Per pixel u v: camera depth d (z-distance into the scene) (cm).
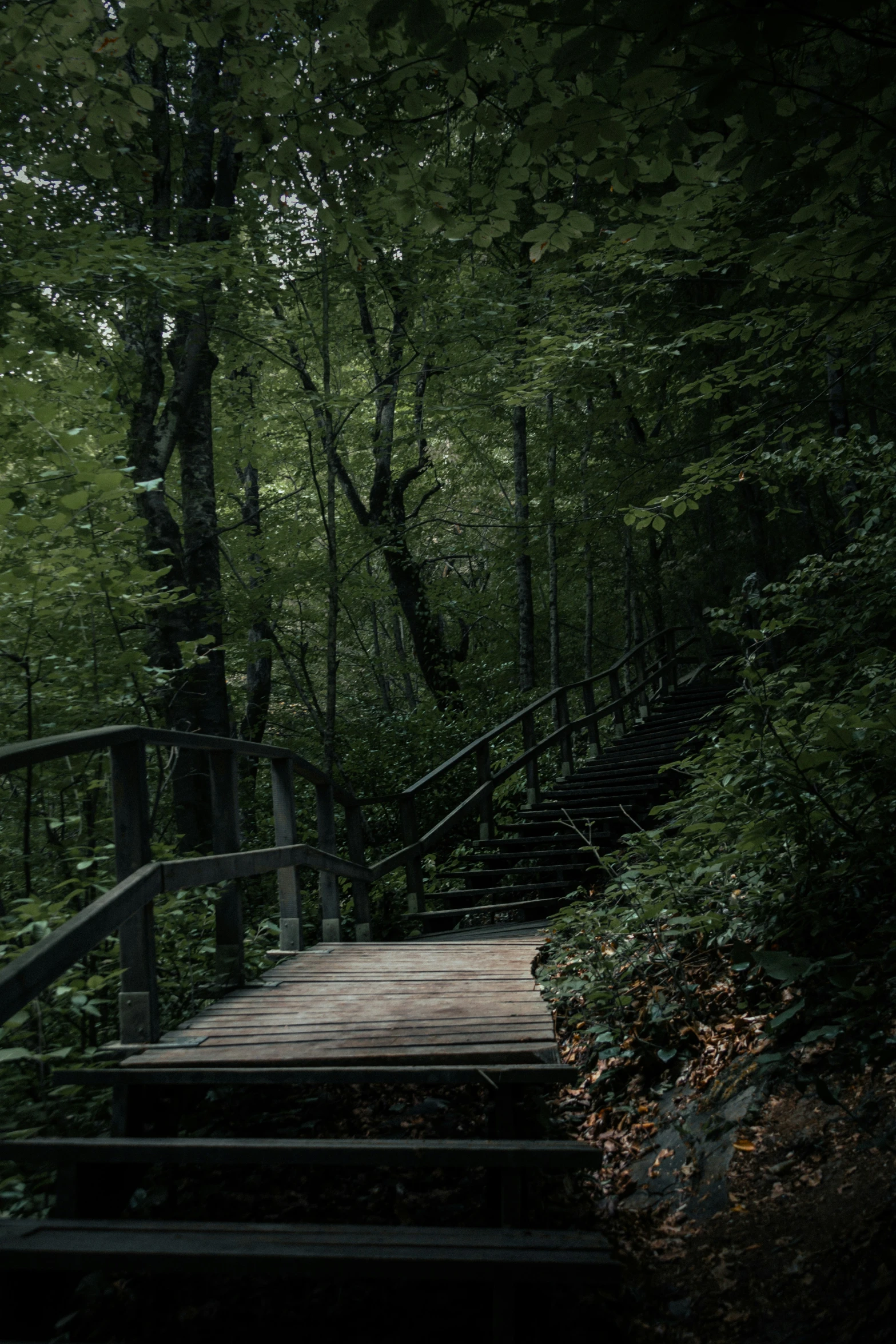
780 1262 266
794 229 573
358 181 625
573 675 2197
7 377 515
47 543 504
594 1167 252
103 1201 271
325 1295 281
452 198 458
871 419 1078
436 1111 406
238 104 479
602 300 939
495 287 1188
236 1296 282
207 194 1034
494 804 1245
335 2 486
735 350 970
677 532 1744
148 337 999
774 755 452
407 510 2245
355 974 477
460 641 2148
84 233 752
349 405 1163
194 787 844
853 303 485
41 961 265
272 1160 257
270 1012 393
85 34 537
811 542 1281
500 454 2161
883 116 348
